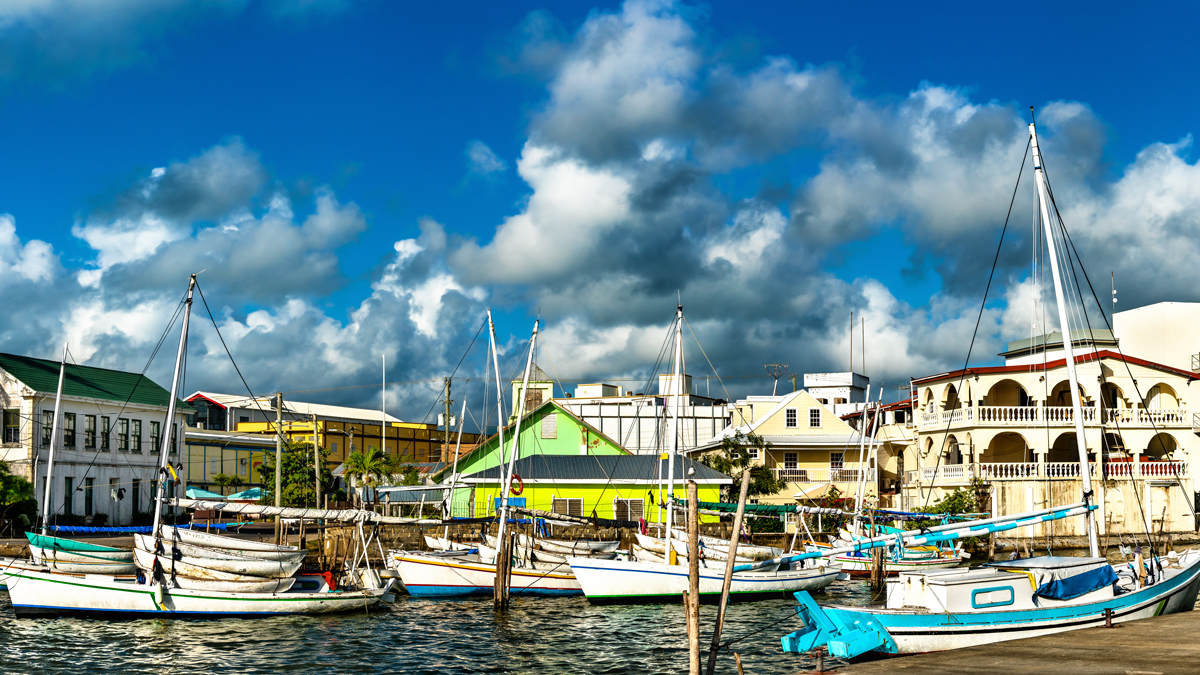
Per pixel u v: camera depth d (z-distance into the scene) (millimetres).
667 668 27422
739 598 41375
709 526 59688
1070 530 60719
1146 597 27562
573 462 63188
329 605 37000
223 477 80812
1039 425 62250
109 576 35781
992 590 25016
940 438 66312
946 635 23984
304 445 71188
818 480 71562
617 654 29453
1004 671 19266
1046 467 61344
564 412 68562
